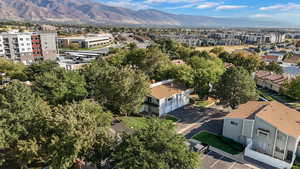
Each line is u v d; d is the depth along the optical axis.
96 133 22.97
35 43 100.44
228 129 35.25
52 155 20.70
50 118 21.66
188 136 35.81
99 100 41.41
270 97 60.88
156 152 20.55
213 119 43.12
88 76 45.50
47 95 37.28
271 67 84.50
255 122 31.84
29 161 21.73
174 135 22.12
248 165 28.69
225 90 43.62
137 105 39.28
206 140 34.62
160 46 108.50
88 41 155.00
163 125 22.94
